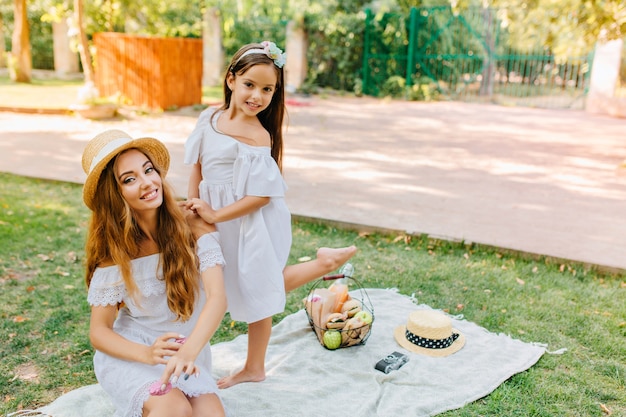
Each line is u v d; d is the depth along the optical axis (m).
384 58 17.58
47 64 20.53
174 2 15.27
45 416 2.66
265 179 2.62
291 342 3.43
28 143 8.73
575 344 3.46
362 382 3.00
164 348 2.19
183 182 6.83
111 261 2.38
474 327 3.62
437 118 13.20
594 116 14.06
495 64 17.02
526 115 14.07
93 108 10.97
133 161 2.30
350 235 5.25
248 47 2.66
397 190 6.80
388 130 11.30
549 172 7.96
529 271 4.53
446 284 4.27
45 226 5.18
